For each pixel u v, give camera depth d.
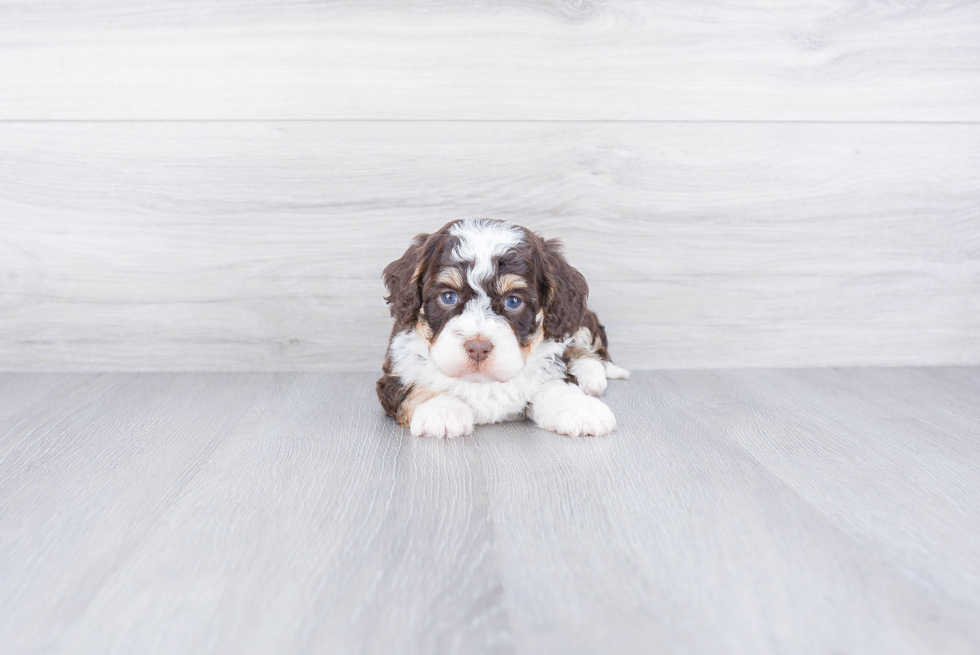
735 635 1.00
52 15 2.36
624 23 2.40
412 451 1.77
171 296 2.54
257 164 2.46
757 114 2.48
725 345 2.63
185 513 1.41
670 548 1.26
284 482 1.57
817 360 2.63
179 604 1.08
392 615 1.06
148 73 2.40
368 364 2.61
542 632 1.01
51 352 2.58
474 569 1.19
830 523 1.36
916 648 0.97
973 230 2.59
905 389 2.36
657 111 2.46
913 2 2.44
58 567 1.20
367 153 2.46
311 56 2.40
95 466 1.67
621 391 2.34
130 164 2.45
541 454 1.75
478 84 2.43
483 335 1.78
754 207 2.54
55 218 2.48
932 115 2.51
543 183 2.49
